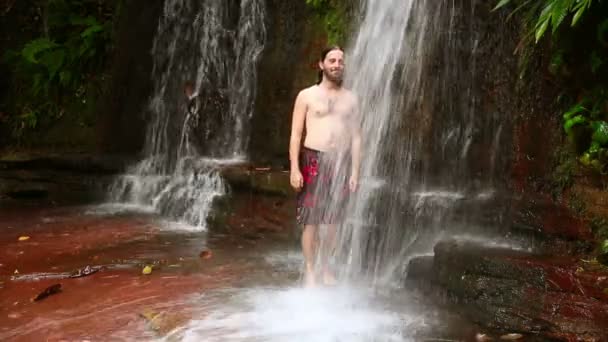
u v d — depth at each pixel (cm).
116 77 1013
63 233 661
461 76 564
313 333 370
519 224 462
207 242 618
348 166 461
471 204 497
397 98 609
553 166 486
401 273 496
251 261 543
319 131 449
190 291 456
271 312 408
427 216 511
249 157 798
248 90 817
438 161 574
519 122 516
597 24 464
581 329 349
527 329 368
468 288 407
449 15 573
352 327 381
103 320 398
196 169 742
